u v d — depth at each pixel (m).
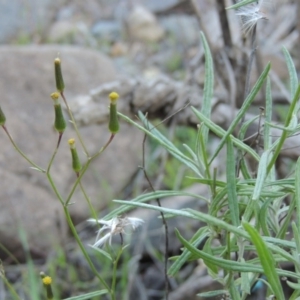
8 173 0.65
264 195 0.26
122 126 0.71
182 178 0.66
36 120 0.70
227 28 0.45
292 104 0.25
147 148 0.72
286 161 0.53
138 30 1.10
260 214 0.26
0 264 0.30
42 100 0.72
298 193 0.25
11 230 0.61
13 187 0.64
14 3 1.12
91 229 0.64
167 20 1.12
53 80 0.74
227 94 0.47
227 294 0.28
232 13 0.50
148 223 0.58
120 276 0.56
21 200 0.63
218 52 0.46
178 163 0.68
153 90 0.47
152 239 0.59
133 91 0.46
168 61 1.00
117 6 1.20
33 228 0.61
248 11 0.29
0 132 0.67
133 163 0.71
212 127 0.27
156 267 0.59
